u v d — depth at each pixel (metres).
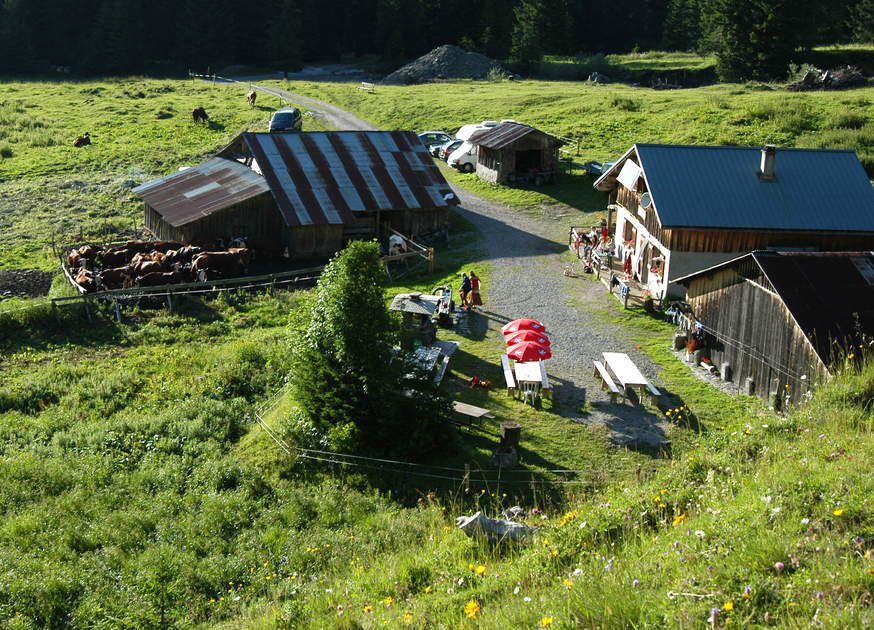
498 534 11.09
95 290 30.50
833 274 18.86
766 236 26.91
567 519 10.08
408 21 105.94
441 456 18.03
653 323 26.86
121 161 54.34
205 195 37.69
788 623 6.02
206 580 13.86
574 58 99.88
